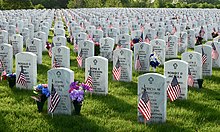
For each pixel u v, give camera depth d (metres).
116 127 9.15
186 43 19.66
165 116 9.53
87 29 23.44
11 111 10.05
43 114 9.96
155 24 27.06
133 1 91.44
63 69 9.87
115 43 21.91
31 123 9.32
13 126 9.13
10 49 13.92
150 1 91.06
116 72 13.08
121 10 53.38
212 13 45.12
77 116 9.81
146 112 9.13
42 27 23.91
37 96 10.99
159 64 15.07
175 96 10.78
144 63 14.62
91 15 39.28
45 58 17.58
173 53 17.89
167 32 23.58
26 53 12.06
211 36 25.89
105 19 32.00
